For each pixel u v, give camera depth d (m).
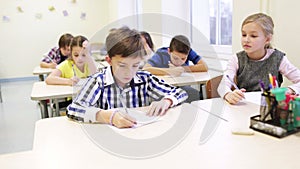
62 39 2.93
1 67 5.48
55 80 2.08
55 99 1.94
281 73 1.65
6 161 0.75
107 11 6.03
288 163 0.70
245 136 0.88
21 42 5.53
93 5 5.91
